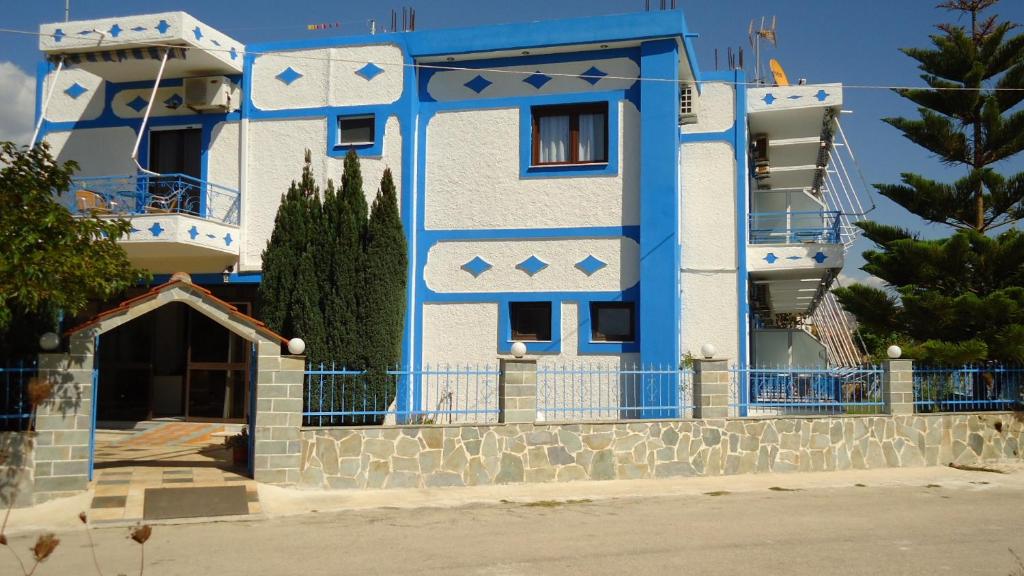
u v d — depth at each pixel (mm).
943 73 16953
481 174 16109
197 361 16953
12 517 9688
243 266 16641
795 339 18688
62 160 17672
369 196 16219
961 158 17188
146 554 8141
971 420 14031
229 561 7855
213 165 17016
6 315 9094
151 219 15156
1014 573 7285
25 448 10086
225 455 13234
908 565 7598
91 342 10500
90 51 16047
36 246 9445
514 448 11969
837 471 13188
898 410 13695
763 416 13047
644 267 15180
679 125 16266
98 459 12773
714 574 7324
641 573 7363
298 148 16656
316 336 13234
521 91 16125
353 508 10375
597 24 15578
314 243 13656
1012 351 14375
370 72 16469
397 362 13664
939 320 15102
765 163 19047
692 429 12695
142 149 17297
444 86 16406
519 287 15812
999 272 15289
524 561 7801
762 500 10977
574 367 15438
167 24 15555
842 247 16297
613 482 12172
